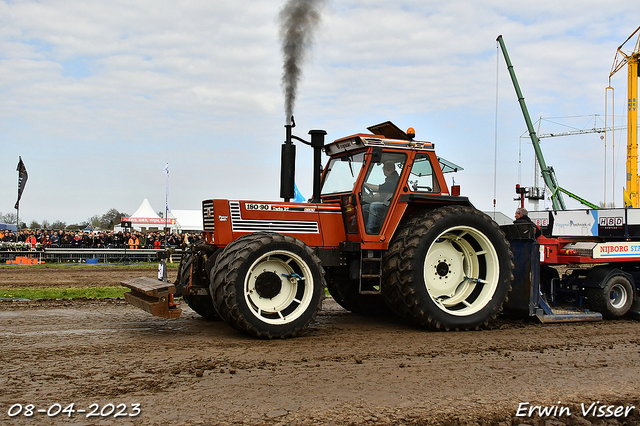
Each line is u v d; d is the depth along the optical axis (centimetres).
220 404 364
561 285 845
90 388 393
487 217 685
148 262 2080
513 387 418
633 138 2317
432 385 417
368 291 647
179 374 432
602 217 895
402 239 646
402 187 682
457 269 707
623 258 802
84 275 1487
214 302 571
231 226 629
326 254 667
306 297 601
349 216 673
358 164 674
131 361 469
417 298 635
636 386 430
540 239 805
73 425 325
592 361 507
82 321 682
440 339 599
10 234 2261
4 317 707
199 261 641
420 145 700
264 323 571
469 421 347
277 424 331
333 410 357
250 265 570
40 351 504
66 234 2228
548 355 529
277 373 441
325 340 580
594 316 758
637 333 661
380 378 433
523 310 728
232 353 507
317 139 693
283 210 653
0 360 468
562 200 1997
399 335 620
